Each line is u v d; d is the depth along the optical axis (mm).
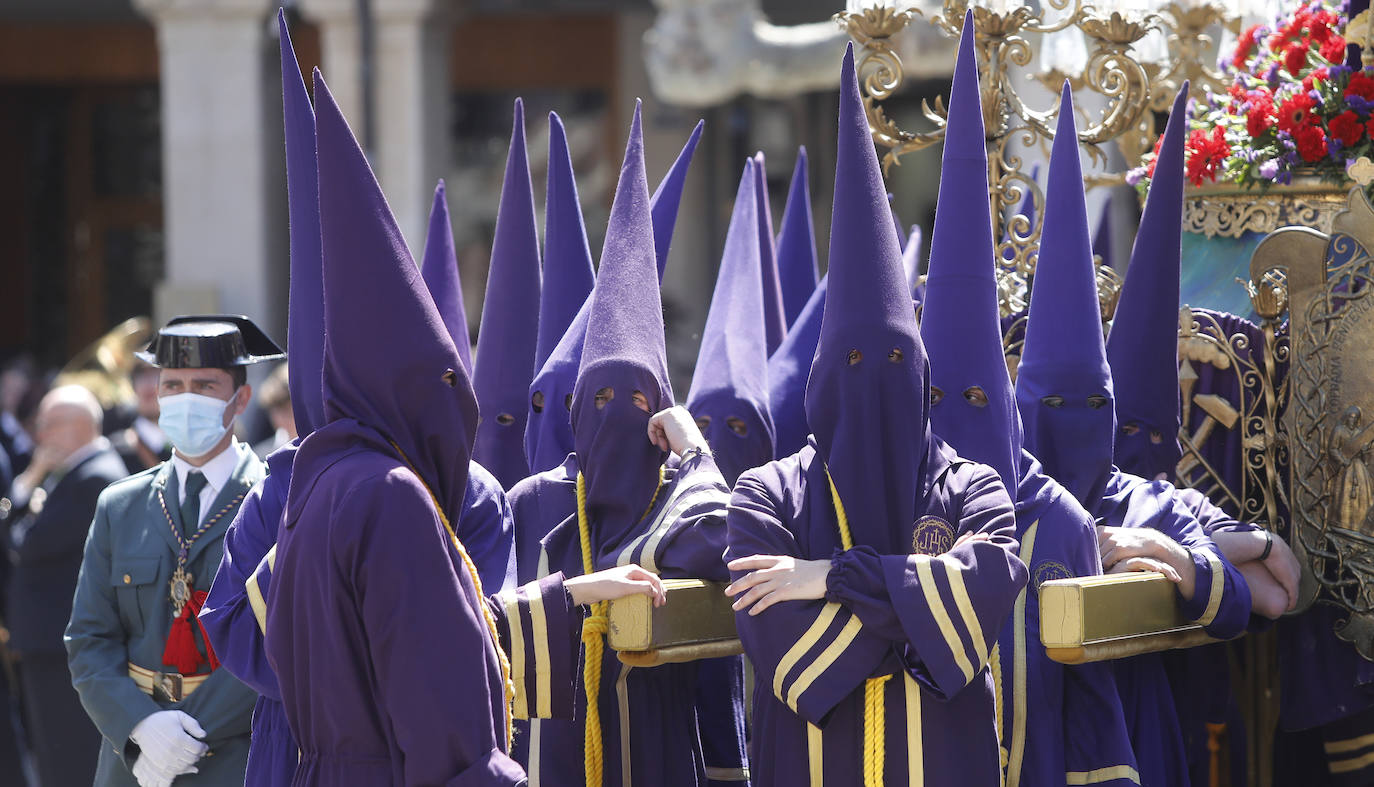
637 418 12992
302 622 10188
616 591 11664
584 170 58531
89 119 65062
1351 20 15648
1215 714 14969
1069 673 12680
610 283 13438
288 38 13367
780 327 17203
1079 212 13641
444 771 9742
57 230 65688
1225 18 18469
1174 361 14367
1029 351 13734
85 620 15047
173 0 47250
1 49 61656
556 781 13117
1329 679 15109
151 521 15055
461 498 10914
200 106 47844
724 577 12586
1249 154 15844
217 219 48031
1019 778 12164
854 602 11016
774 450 14914
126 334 31812
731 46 41062
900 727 11352
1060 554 12492
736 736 14398
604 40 57812
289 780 12703
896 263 11758
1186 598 12852
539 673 11625
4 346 65188
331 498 10125
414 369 10477
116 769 15133
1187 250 16922
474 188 59188
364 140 45469
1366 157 15156
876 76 16406
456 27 57312
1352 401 14742
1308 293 14984
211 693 14492
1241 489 15688
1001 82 16203
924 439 11859
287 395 23547
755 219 15836
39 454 24328
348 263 10430
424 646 9828
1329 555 14891
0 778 23828
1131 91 16438
